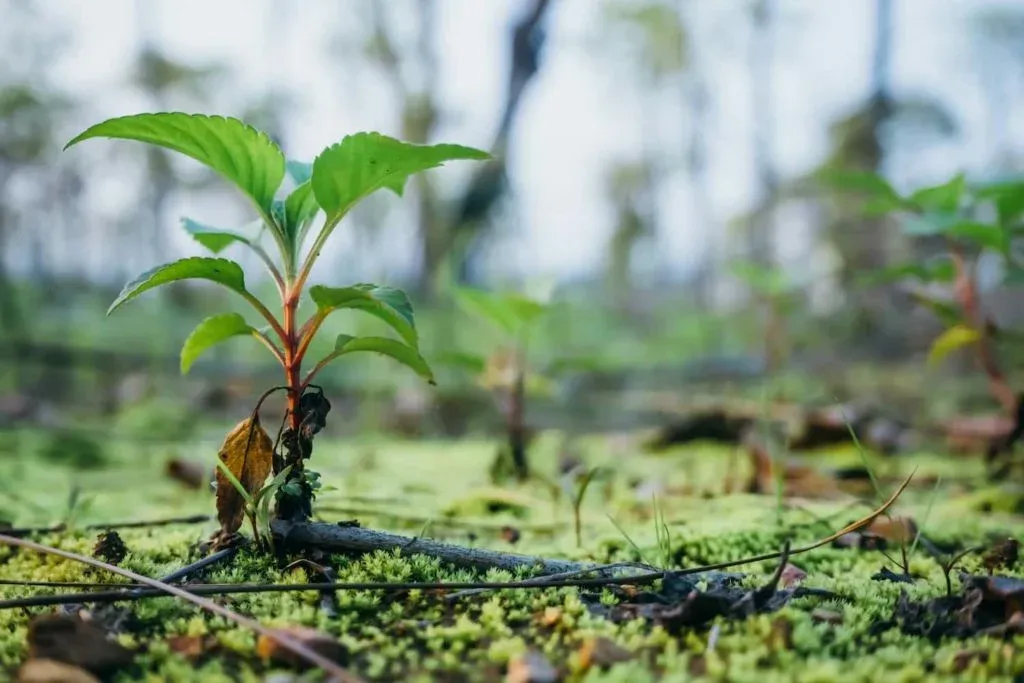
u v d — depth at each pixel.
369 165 1.74
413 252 8.37
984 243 3.12
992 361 3.38
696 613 1.51
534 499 3.01
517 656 1.37
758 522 2.50
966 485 3.36
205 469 3.50
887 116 11.81
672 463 4.07
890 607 1.66
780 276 5.73
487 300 3.63
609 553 2.23
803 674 1.32
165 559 2.01
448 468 3.96
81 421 5.56
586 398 6.98
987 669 1.37
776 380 6.19
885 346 9.77
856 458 4.11
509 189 8.15
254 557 1.83
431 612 1.62
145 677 1.35
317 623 1.55
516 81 8.06
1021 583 1.54
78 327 8.46
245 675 1.34
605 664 1.37
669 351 10.38
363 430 5.74
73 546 2.14
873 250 10.67
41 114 9.48
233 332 1.88
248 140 1.76
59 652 1.35
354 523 1.90
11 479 3.47
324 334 5.74
